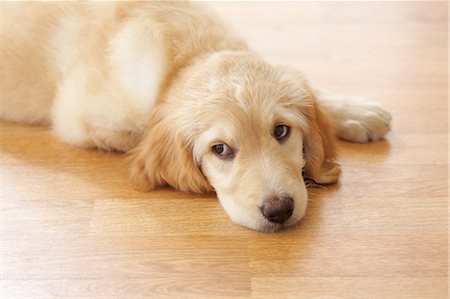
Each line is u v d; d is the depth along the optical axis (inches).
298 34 41.3
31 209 28.9
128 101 30.1
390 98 35.2
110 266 26.5
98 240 27.5
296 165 28.0
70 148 32.2
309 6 44.8
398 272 26.3
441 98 35.2
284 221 27.4
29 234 27.8
